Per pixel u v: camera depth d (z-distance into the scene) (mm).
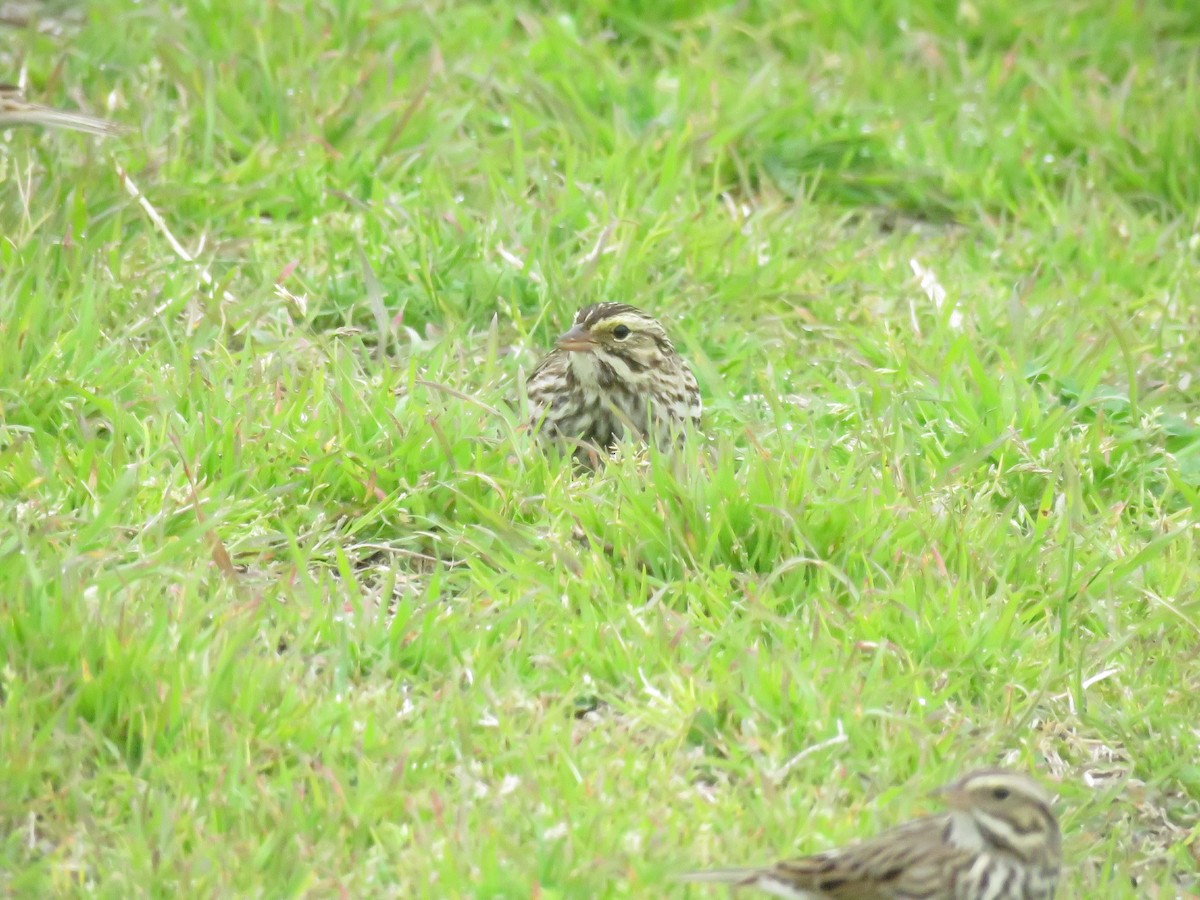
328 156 15836
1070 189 17484
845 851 8352
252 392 12266
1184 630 11031
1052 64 19625
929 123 18406
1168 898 8984
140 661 9406
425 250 14586
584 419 12938
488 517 11297
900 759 9570
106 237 14188
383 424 12133
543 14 19812
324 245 14828
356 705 9570
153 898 8289
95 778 8945
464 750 9352
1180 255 16469
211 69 16328
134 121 15758
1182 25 20969
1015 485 12531
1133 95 19078
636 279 14727
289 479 11734
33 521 10750
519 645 10258
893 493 11758
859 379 14047
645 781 9250
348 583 10680
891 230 17375
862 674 10234
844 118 18156
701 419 13391
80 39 17109
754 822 8961
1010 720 10070
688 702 9828
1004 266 16453
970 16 20516
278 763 9242
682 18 20203
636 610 10555
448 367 13297
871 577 10992
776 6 20312
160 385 12109
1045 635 10773
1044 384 13867
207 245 14500
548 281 14508
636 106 17750
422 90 16344
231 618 9906
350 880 8438
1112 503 12438
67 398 12109
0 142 15047
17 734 8984
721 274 15156
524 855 8570
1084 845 9312
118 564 10492
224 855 8484
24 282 12781
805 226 16156
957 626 10586
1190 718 10336
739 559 11297
